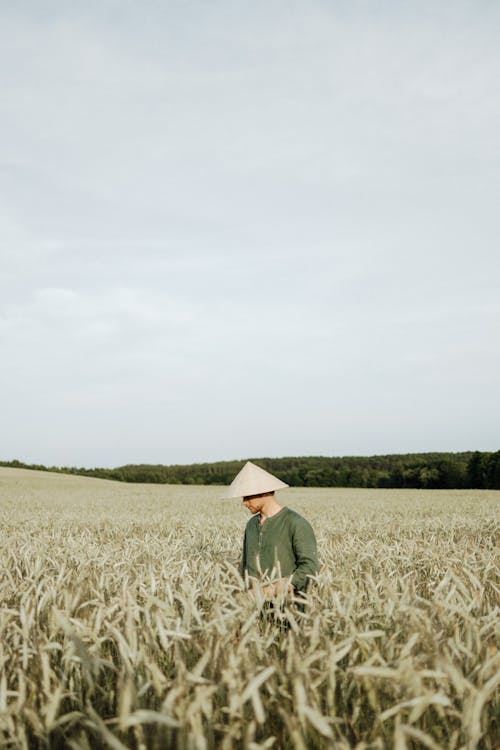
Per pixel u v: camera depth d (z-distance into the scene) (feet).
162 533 41.22
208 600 12.59
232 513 66.59
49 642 8.87
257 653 8.74
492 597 12.87
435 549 25.53
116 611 11.21
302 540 14.61
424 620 8.79
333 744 6.17
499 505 81.71
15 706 6.96
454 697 7.63
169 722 5.85
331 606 11.16
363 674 7.06
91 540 33.30
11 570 17.62
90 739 7.58
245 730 6.98
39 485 171.32
